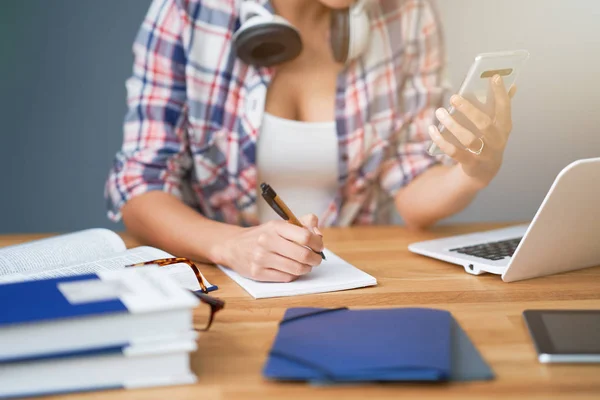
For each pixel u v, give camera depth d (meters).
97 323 0.72
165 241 1.42
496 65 1.24
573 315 0.95
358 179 1.87
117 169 1.66
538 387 0.75
